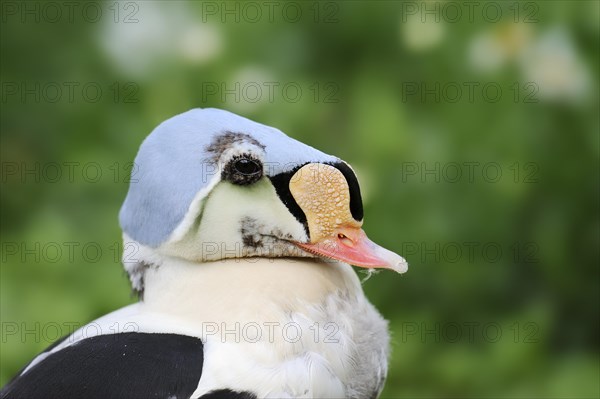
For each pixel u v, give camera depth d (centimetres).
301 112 697
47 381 366
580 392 645
